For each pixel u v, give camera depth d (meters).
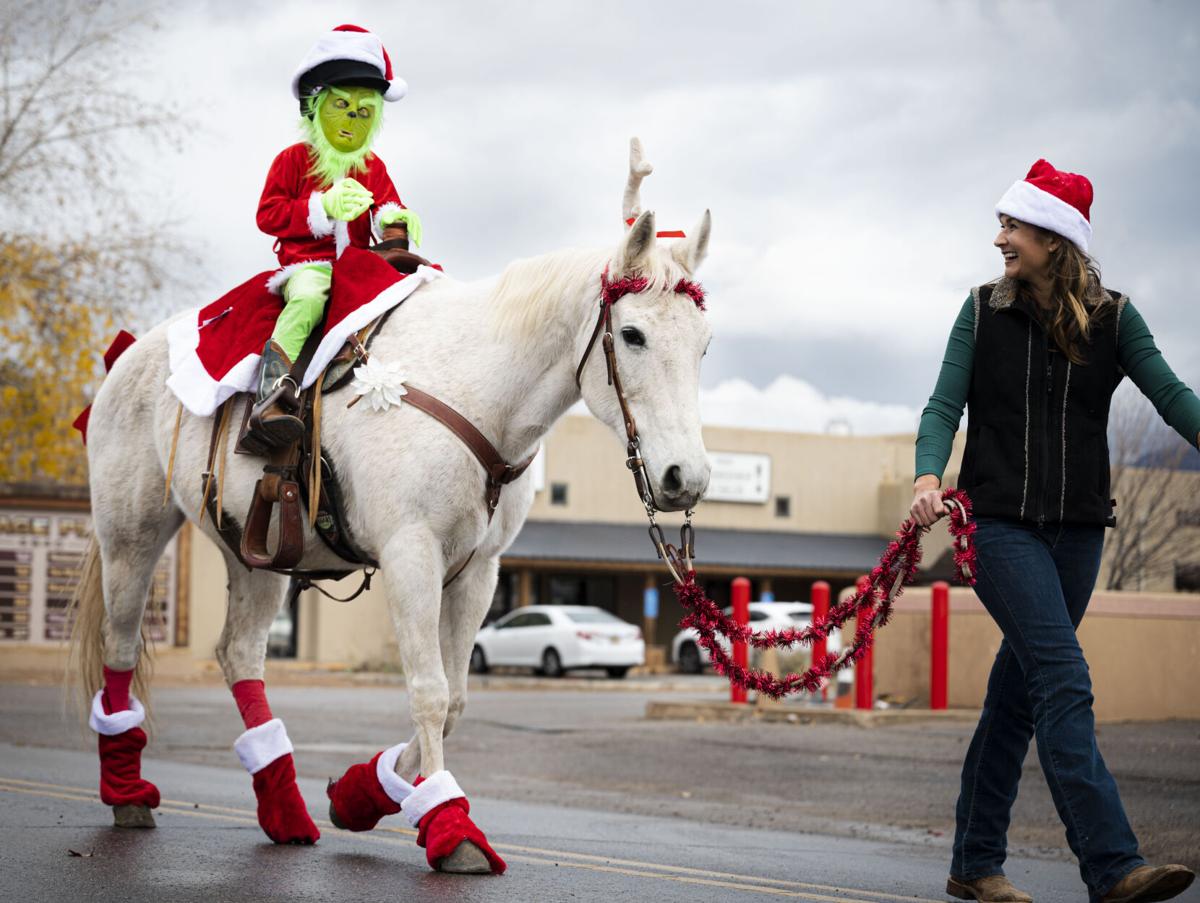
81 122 24.42
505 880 4.91
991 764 4.70
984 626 15.62
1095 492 4.41
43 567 28.78
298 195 5.86
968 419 4.57
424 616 5.00
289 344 5.39
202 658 30.19
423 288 5.52
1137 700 14.99
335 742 12.76
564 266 5.11
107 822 6.17
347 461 5.22
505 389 5.11
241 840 5.77
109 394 6.26
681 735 13.67
